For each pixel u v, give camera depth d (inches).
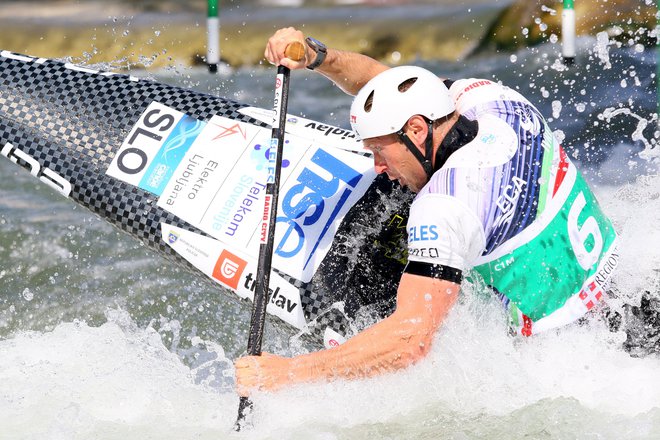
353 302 542.3
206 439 473.4
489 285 494.0
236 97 1305.4
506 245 482.6
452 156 478.9
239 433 471.8
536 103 1188.5
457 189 464.8
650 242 545.6
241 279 562.9
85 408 507.2
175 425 491.8
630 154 966.4
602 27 1478.8
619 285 521.7
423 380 488.4
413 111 475.5
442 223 458.3
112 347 580.4
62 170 613.3
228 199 577.6
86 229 848.3
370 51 1845.5
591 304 507.2
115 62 674.8
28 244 808.9
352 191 564.1
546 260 491.8
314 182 572.7
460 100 515.2
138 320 677.9
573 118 1105.4
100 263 775.1
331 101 1263.5
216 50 1056.8
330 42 1875.0
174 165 596.4
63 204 919.7
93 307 697.0
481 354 498.6
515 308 498.0
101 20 1904.5
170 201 586.2
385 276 541.0
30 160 621.3
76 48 1824.6
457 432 469.4
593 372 501.4
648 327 512.1
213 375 580.4
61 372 549.6
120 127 616.7
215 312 687.1
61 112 627.5
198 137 603.8
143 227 589.3
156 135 609.3
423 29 1836.9
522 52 1579.7
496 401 491.8
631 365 506.0
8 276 746.8
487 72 1485.0
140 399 521.3
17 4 1971.0
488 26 1775.3
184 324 668.7
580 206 504.4
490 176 472.4
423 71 488.4
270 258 501.7
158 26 1859.0
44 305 703.7
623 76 1259.8
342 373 462.6
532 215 485.4
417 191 499.8
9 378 541.0
